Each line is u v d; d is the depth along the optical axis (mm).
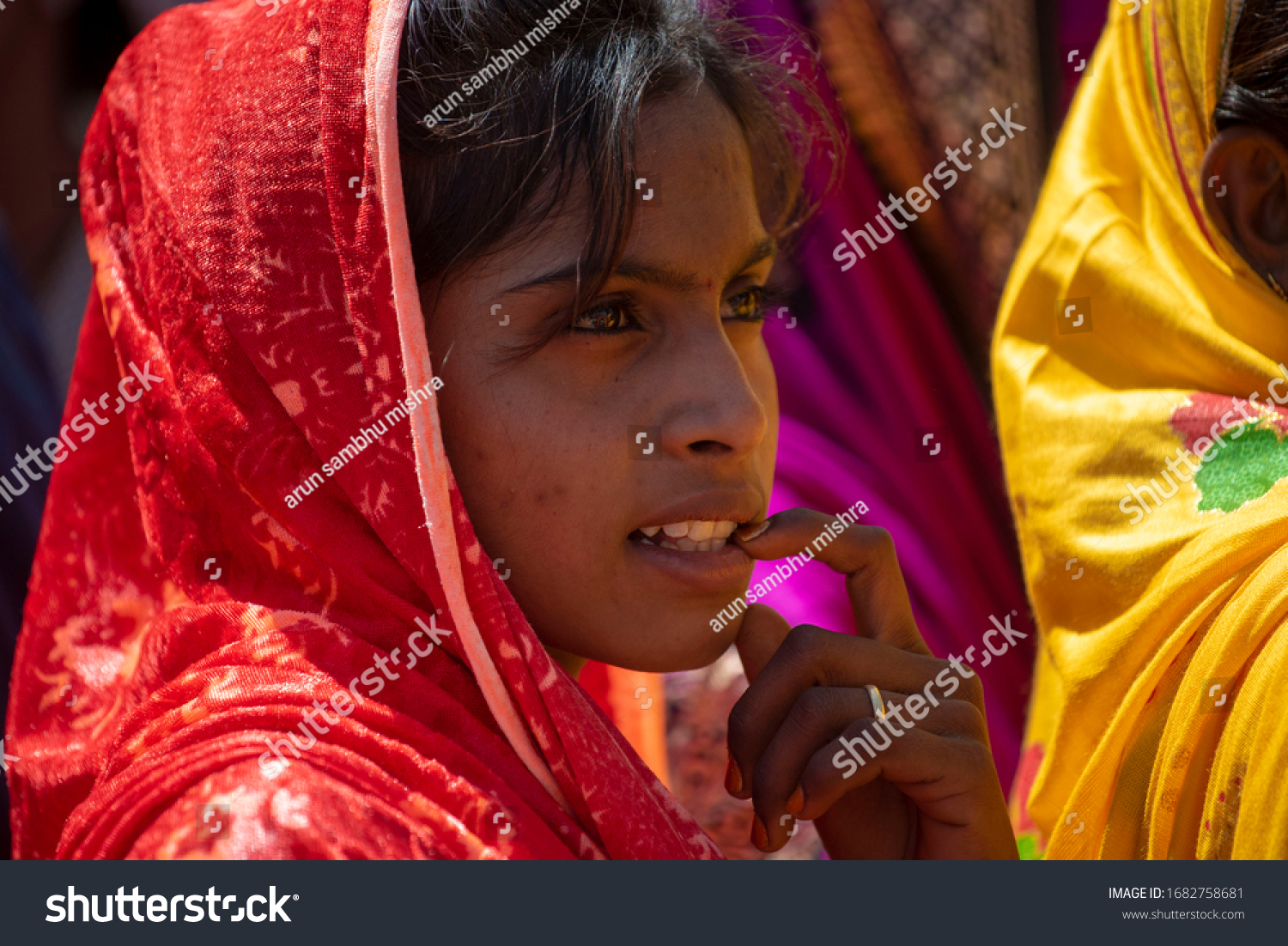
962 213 2250
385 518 978
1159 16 1385
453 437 1001
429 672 982
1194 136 1355
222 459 1026
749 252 1067
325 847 858
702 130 1025
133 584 1179
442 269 985
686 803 1800
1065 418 1430
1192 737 1085
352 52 992
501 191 968
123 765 972
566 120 972
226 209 1038
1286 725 980
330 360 997
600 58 986
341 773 893
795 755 1120
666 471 1005
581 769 960
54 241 2398
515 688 956
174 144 1111
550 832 935
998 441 2223
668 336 1021
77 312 2404
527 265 974
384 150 932
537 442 985
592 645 1041
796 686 1163
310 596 1020
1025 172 2260
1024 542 1483
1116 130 1534
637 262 984
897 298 2252
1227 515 1176
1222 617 1092
